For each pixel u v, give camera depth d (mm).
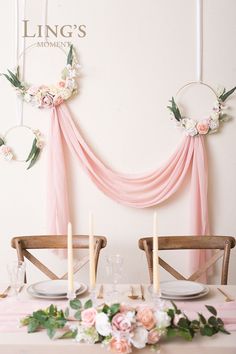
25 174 2814
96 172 2783
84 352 1301
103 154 2830
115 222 2820
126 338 1252
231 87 2826
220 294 1807
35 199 2814
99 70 2814
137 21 2809
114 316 1281
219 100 2807
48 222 2756
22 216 2820
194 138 2795
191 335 1316
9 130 2812
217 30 2820
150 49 2814
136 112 2824
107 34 2809
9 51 2805
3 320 1489
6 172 2816
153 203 2775
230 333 1396
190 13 2812
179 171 2777
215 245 2361
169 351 1295
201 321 1382
